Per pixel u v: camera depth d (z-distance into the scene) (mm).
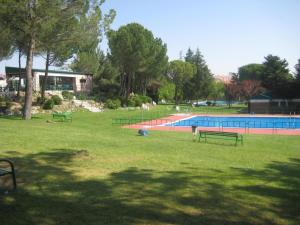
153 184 8805
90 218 6277
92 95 59031
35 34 29688
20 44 34812
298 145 20484
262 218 6539
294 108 59594
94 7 31625
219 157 14156
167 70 87938
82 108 47562
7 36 29234
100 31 32438
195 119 45969
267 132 29922
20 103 40812
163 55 66375
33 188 8094
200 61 93375
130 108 56906
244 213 6793
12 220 6113
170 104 85000
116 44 58031
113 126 32625
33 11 27172
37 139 16469
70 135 19172
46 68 42875
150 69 65875
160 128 32625
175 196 7789
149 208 6895
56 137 17719
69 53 40750
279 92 60969
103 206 6945
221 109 70875
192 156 14000
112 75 69812
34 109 40312
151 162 12000
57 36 30938
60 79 59156
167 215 6535
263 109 61281
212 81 94375
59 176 9320
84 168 10477
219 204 7293
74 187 8289
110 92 64000
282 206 7297
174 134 26406
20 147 13984
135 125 35562
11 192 7715
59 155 12508
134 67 60219
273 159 14266
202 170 10977
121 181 9023
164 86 85125
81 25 30750
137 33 58938
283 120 44500
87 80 63312
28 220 6133
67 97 49812
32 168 10219
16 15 27047
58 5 27781
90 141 16891
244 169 11547
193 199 7598
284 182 9602
